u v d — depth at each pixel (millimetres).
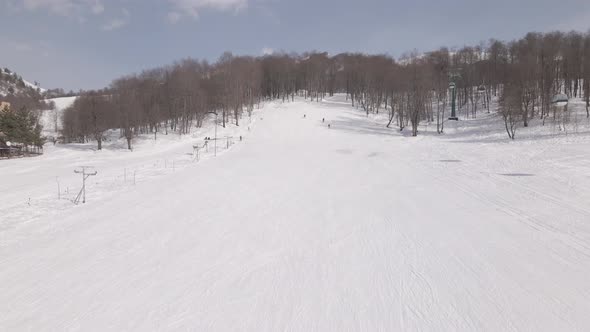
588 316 10047
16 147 65125
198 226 18938
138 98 81812
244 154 47531
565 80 73562
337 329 9945
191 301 11555
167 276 13344
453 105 75250
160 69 115625
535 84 62750
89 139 82812
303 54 160750
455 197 22781
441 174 30422
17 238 18062
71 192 29078
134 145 64625
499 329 9703
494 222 17688
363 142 58062
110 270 14008
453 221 18297
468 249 14781
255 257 14852
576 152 33844
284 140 61250
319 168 36188
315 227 18328
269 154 46938
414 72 82125
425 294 11578
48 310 11352
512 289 11602
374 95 99375
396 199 23203
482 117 73062
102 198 26297
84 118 77938
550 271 12594
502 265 13227
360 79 102312
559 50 76312
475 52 112875
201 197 25125
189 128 76812
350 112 91938
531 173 27516
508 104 54969
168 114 81250
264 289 12203
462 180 27359
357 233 17281
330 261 14266
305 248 15648
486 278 12383
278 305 11195
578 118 54969
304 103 107625
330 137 63906
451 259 13977
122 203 24422
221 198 24672
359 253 14953
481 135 56375
